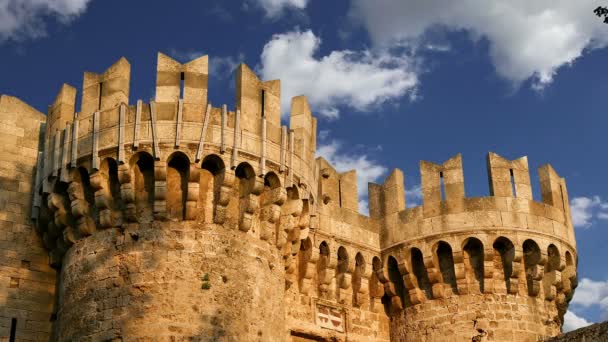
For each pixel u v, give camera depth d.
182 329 26.69
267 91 30.41
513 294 34.34
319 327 33.06
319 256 34.12
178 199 28.34
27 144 32.19
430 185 36.00
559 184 37.22
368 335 34.72
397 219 36.19
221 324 27.16
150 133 28.23
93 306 27.55
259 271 28.77
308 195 30.88
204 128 28.41
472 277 34.66
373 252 35.88
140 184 28.55
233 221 28.69
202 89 29.08
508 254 34.72
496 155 36.12
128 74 29.95
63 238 29.61
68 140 29.39
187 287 27.25
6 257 30.42
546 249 34.88
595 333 30.27
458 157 36.12
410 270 35.31
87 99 29.64
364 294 35.09
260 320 28.19
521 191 35.66
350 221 35.53
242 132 28.98
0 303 29.84
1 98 32.34
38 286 30.53
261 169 28.97
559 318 35.59
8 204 31.06
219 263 27.88
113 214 28.42
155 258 27.55
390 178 37.19
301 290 32.97
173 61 29.36
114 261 27.84
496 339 33.53
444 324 34.25
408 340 34.91
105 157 28.39
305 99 31.95
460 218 34.97
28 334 29.89
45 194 29.81
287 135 30.36
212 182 28.73
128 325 26.78
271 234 29.56
